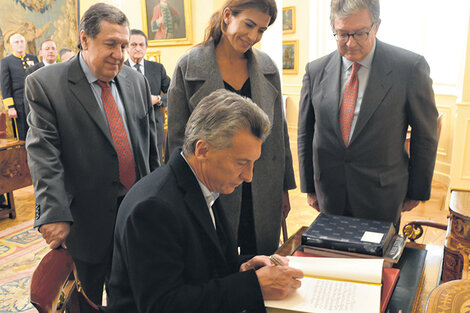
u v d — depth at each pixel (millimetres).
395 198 2275
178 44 6219
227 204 2143
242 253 2381
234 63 2152
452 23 6113
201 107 1274
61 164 2088
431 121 2197
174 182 1332
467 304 1241
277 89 2299
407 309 1356
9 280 3535
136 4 6383
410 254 1758
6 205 5180
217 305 1261
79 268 2311
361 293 1335
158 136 5270
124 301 1354
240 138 1219
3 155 4797
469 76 5102
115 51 2066
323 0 7961
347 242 1613
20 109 6059
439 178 6438
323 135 2324
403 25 6750
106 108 2234
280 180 2305
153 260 1227
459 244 1672
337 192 2324
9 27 6484
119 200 2297
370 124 2186
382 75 2164
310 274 1453
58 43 7266
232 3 1927
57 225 1931
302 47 8461
